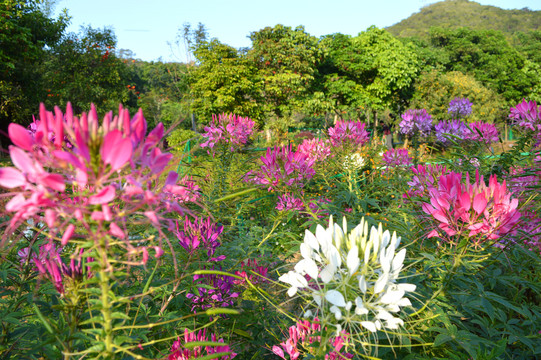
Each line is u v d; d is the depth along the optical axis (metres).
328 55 24.19
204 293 1.94
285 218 3.25
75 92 20.56
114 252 0.95
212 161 3.30
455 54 38.50
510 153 2.76
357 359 1.44
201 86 19.53
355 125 4.22
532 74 36.03
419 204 2.14
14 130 0.76
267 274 2.49
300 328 1.59
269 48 21.66
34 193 0.75
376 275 1.17
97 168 0.79
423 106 22.45
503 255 1.98
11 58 15.23
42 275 1.07
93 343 0.94
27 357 1.34
